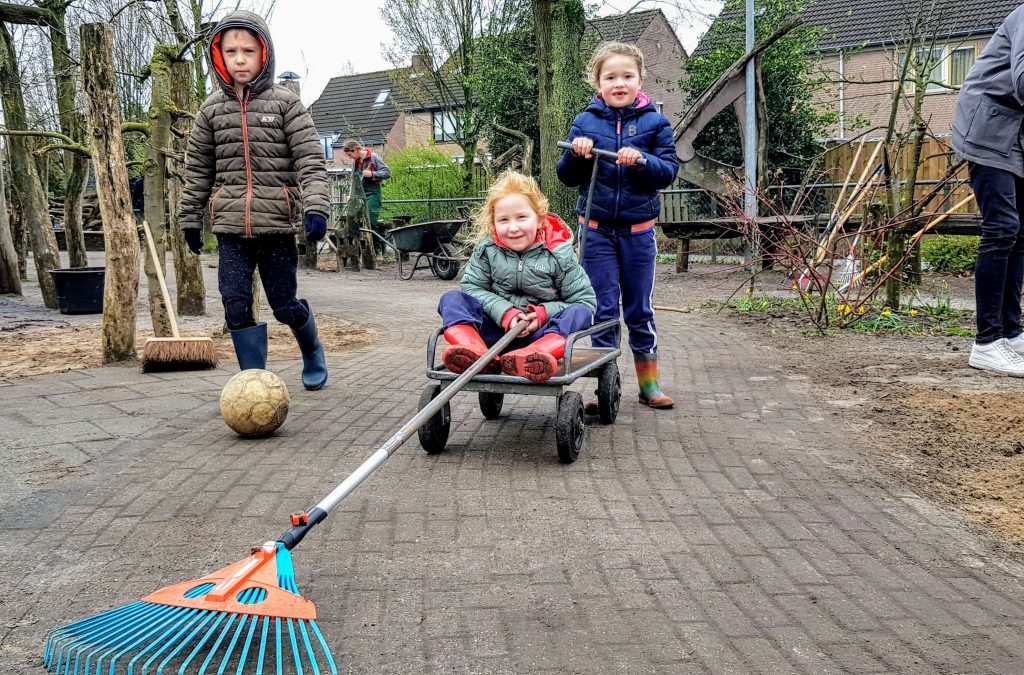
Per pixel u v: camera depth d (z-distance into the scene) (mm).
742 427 5219
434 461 4484
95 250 24500
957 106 6613
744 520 3693
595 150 5156
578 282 4887
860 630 2738
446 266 15641
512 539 3443
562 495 3963
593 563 3227
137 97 19375
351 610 2848
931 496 4043
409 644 2627
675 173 5355
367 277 16484
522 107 21062
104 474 4230
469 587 3018
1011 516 3797
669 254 20750
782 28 13867
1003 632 2740
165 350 6680
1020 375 6531
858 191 10672
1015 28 6160
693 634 2695
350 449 4672
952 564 3293
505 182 4879
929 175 17016
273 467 4336
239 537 3451
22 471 4266
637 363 5719
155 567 3180
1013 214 6473
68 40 12836
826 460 4566
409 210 23047
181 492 3969
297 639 2652
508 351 4812
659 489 4070
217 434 4961
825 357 7539
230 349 7973
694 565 3225
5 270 12562
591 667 2496
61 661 2471
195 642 2596
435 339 4629
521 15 21266
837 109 23609
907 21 11430
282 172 5742
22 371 6762
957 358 7301
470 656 2557
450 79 26969
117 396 5875
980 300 6723
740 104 14680
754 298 11305
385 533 3496
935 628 2760
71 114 12320
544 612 2836
